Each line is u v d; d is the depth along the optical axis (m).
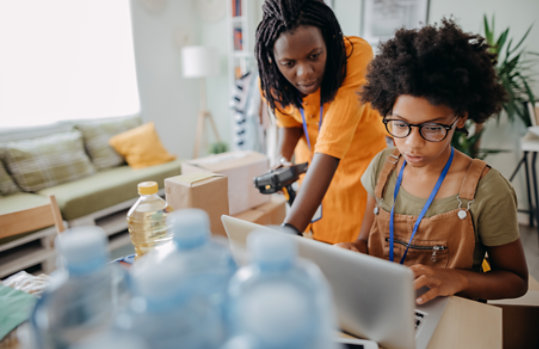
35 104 3.10
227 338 0.36
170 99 4.26
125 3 3.68
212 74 3.89
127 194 2.86
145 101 3.98
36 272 2.28
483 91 0.80
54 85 3.21
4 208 2.34
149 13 3.86
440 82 0.73
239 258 0.75
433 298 0.76
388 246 0.97
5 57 2.90
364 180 1.07
